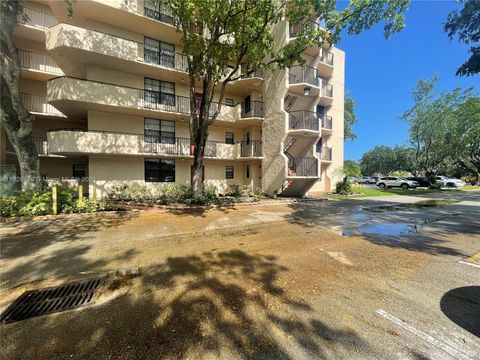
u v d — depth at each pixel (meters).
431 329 2.74
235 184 18.66
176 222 8.55
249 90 18.23
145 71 14.25
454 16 7.69
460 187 30.72
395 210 12.00
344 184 20.59
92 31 11.65
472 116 23.95
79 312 3.00
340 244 6.16
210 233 7.16
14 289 3.63
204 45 11.18
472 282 3.99
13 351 2.31
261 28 10.45
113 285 3.78
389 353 2.35
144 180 15.10
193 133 12.70
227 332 2.63
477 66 7.51
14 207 8.51
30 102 14.17
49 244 5.84
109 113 14.03
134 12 12.68
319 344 2.46
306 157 17.03
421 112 27.83
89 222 8.31
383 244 6.18
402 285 3.86
